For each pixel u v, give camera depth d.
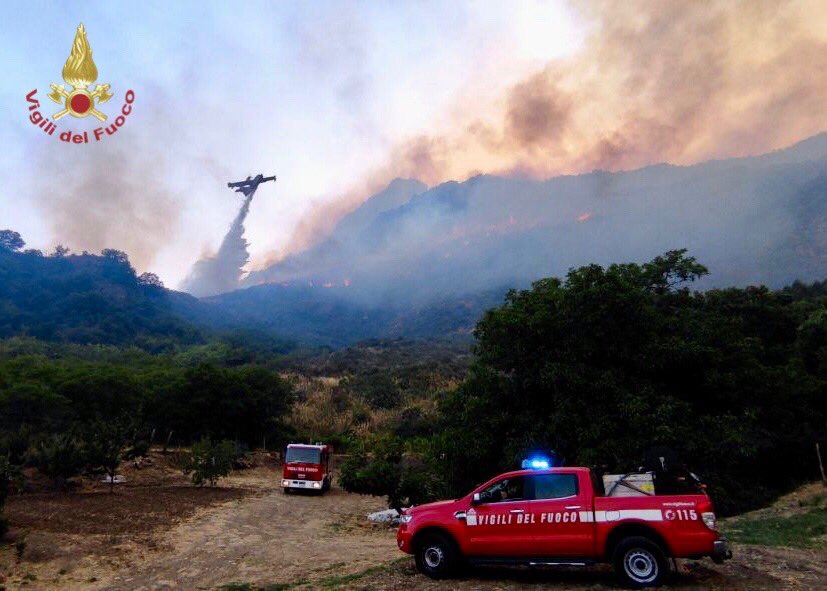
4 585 10.66
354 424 59.53
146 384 54.41
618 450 14.72
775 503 18.56
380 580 9.13
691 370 17.39
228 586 10.56
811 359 29.41
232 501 23.73
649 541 7.92
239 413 49.66
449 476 17.92
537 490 8.77
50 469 22.77
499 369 17.98
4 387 41.59
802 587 7.78
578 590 7.97
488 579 8.82
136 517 17.91
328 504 25.42
